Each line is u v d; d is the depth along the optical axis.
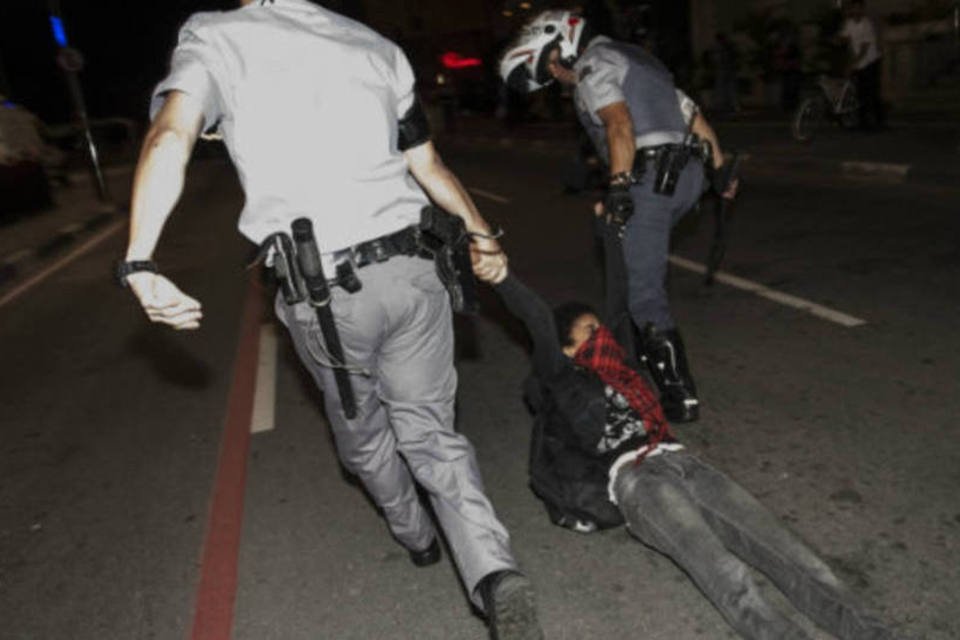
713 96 18.83
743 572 2.25
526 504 3.41
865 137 11.77
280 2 2.22
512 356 5.21
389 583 3.00
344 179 2.13
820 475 3.34
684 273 6.52
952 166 8.60
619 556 2.96
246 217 2.16
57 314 8.05
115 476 4.23
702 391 4.29
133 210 1.87
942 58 14.81
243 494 3.83
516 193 12.29
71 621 3.06
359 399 2.37
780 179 10.27
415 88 2.35
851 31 12.15
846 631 2.15
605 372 2.70
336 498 3.67
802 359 4.55
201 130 2.02
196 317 1.95
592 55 3.51
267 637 2.81
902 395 3.96
